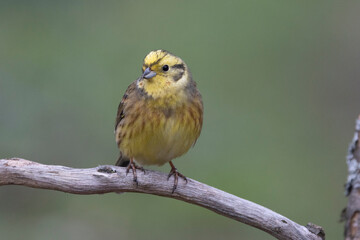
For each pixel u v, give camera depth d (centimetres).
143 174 876
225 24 1698
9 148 1338
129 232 1398
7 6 1398
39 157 1350
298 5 1762
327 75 1727
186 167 1457
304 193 1471
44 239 1365
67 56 1451
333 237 1418
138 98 951
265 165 1490
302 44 1739
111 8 1569
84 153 1376
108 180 855
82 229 1389
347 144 1636
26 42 1429
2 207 1400
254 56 1680
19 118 1352
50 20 1455
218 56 1653
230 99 1606
